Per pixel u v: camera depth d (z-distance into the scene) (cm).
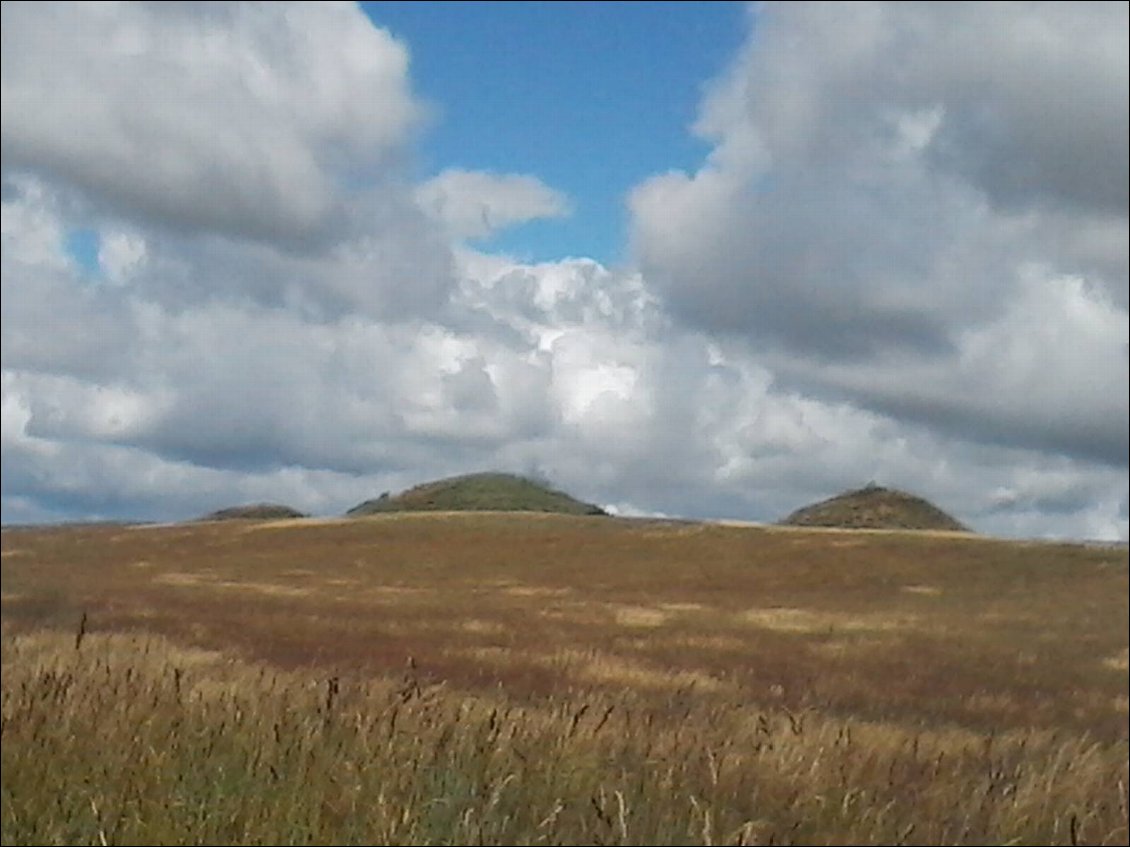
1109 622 4684
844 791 820
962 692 2144
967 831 789
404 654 2231
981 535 9250
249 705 850
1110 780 1005
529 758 775
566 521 10150
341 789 676
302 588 5756
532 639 2975
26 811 604
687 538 8919
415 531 9600
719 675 2148
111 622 2852
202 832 603
